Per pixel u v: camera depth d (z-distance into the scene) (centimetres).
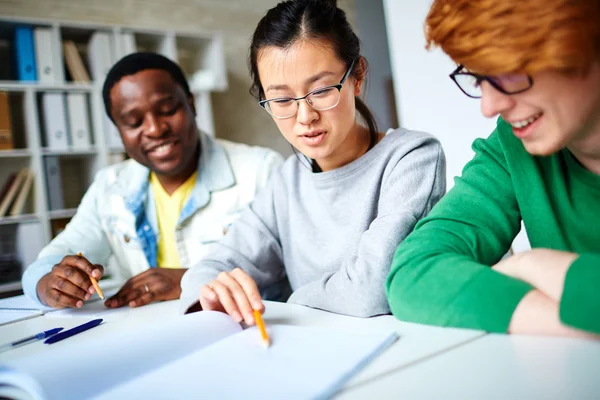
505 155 74
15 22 302
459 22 52
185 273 102
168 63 145
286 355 52
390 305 67
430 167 92
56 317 97
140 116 139
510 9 48
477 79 55
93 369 50
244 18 433
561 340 48
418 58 231
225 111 417
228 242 108
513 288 54
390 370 46
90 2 366
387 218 83
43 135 312
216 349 57
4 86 293
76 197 347
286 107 88
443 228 69
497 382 41
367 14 480
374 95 478
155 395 45
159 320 83
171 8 400
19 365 51
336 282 79
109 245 159
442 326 58
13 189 301
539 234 73
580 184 69
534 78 50
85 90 320
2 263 292
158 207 155
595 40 49
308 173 108
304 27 84
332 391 42
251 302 68
